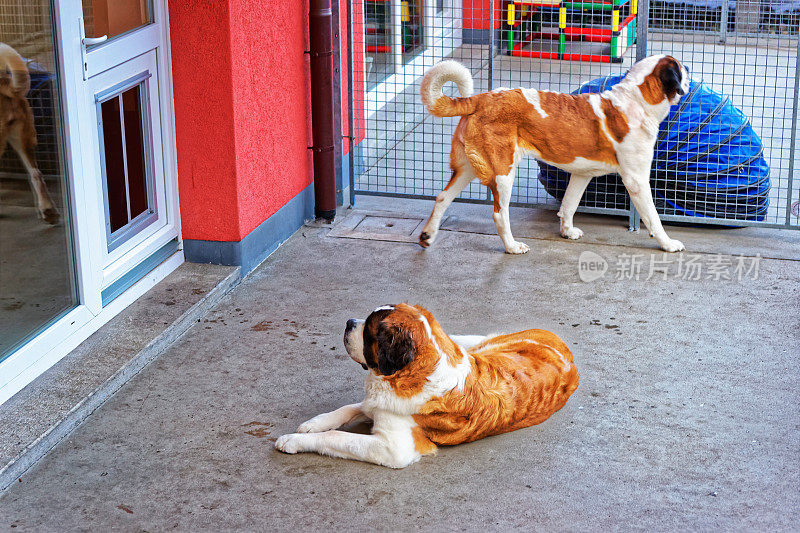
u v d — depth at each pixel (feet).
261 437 13.61
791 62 39.01
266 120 19.76
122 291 17.06
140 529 11.57
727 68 38.11
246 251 19.36
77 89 14.90
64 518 11.77
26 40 13.96
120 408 14.35
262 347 16.39
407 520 11.75
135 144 17.43
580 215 23.31
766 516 11.80
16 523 11.65
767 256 20.48
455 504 12.07
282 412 14.29
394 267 20.08
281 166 20.85
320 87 21.44
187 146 18.42
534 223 22.71
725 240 21.53
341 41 23.27
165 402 14.55
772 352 16.11
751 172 21.66
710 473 12.73
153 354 15.89
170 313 16.88
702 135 21.54
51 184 14.76
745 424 13.91
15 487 12.39
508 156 19.80
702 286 18.94
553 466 12.91
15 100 13.83
